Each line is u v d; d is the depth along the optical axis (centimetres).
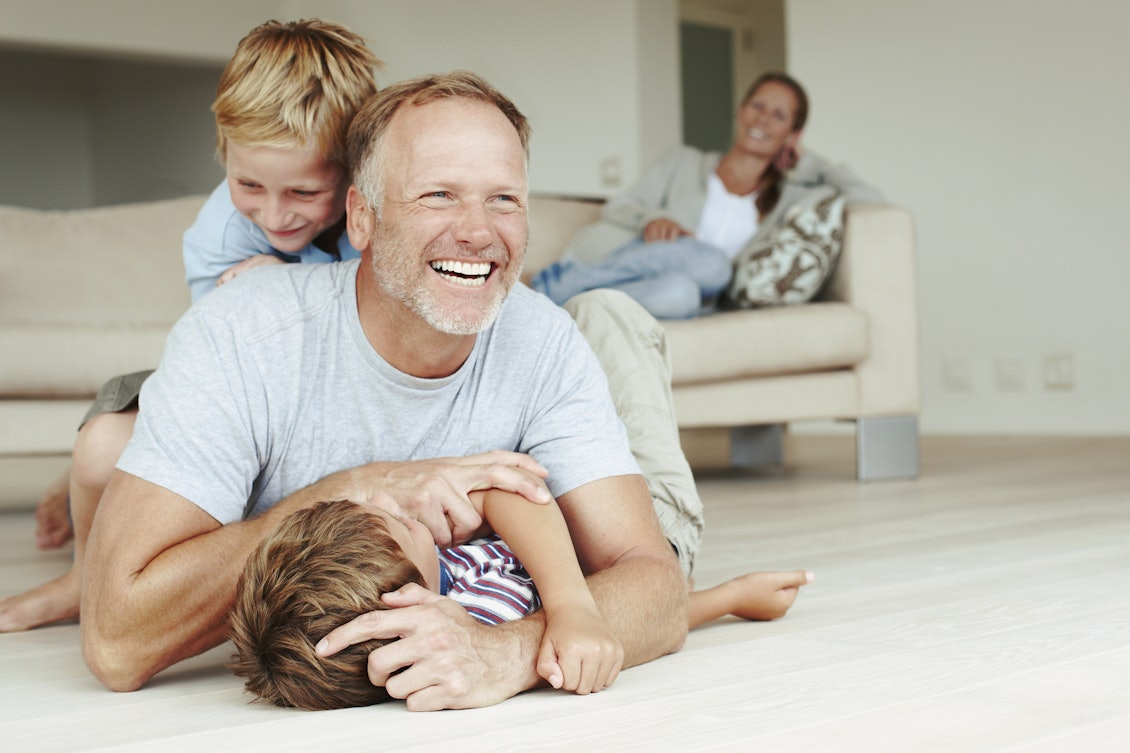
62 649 150
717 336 328
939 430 537
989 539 227
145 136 858
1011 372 516
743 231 391
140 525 119
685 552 163
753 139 387
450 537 127
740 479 369
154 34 698
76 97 936
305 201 149
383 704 116
